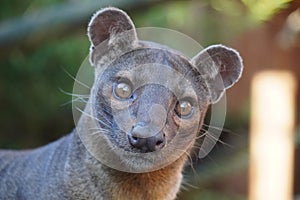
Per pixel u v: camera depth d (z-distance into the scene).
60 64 12.12
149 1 10.31
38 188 6.38
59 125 12.90
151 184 6.25
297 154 13.80
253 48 14.02
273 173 13.45
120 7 10.34
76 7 10.64
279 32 12.06
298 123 13.85
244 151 13.64
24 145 12.88
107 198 6.22
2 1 11.94
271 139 13.52
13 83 12.48
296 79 13.85
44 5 11.84
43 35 10.75
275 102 13.71
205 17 12.40
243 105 14.04
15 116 12.77
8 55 11.40
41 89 12.45
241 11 10.19
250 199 13.68
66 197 6.23
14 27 10.83
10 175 6.67
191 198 12.85
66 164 6.29
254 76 14.02
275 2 8.57
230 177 14.20
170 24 12.21
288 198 13.49
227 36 12.63
